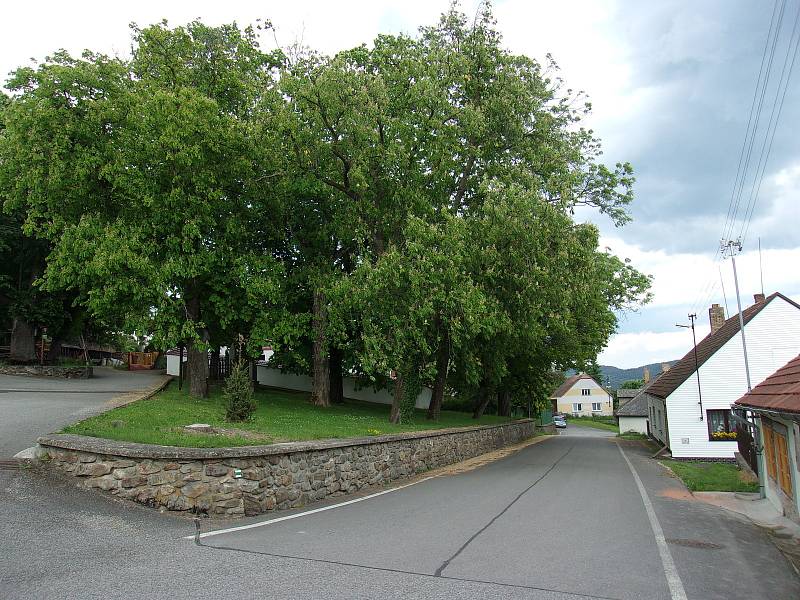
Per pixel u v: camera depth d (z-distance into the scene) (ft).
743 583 20.44
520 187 64.49
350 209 69.15
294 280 74.28
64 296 103.55
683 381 91.97
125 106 59.06
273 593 17.26
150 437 33.09
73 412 48.06
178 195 58.34
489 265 63.16
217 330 74.90
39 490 28.45
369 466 44.91
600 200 87.92
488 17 74.08
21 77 56.70
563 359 120.67
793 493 33.86
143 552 21.43
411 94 64.54
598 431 216.54
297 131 64.08
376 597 17.21
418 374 73.31
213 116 58.75
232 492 29.66
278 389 105.19
